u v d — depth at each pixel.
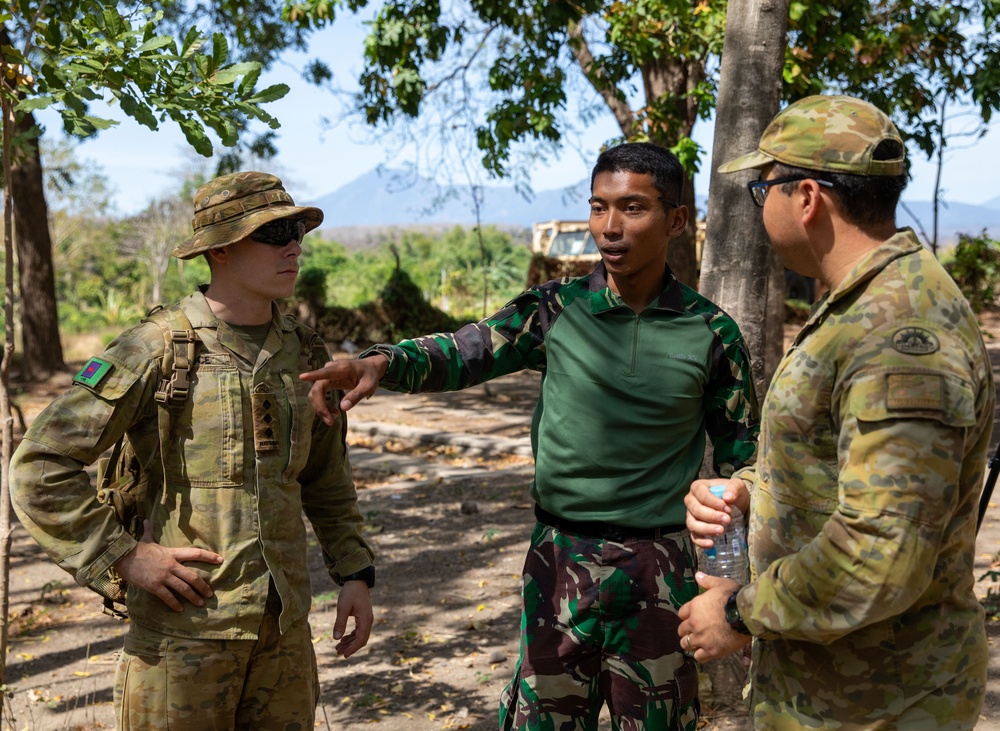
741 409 2.61
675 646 2.55
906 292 1.67
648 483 2.53
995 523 6.33
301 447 2.44
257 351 2.40
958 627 1.74
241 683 2.37
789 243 1.85
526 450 9.93
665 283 2.59
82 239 60.53
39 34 2.69
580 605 2.55
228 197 2.35
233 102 2.72
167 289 60.84
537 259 23.62
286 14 11.84
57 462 2.24
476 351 2.60
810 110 1.83
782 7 3.55
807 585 1.64
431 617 5.22
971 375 1.63
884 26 11.93
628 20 10.30
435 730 3.89
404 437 10.90
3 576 2.93
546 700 2.61
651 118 11.05
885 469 1.57
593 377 2.54
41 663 4.62
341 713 4.07
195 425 2.31
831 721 1.76
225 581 2.30
